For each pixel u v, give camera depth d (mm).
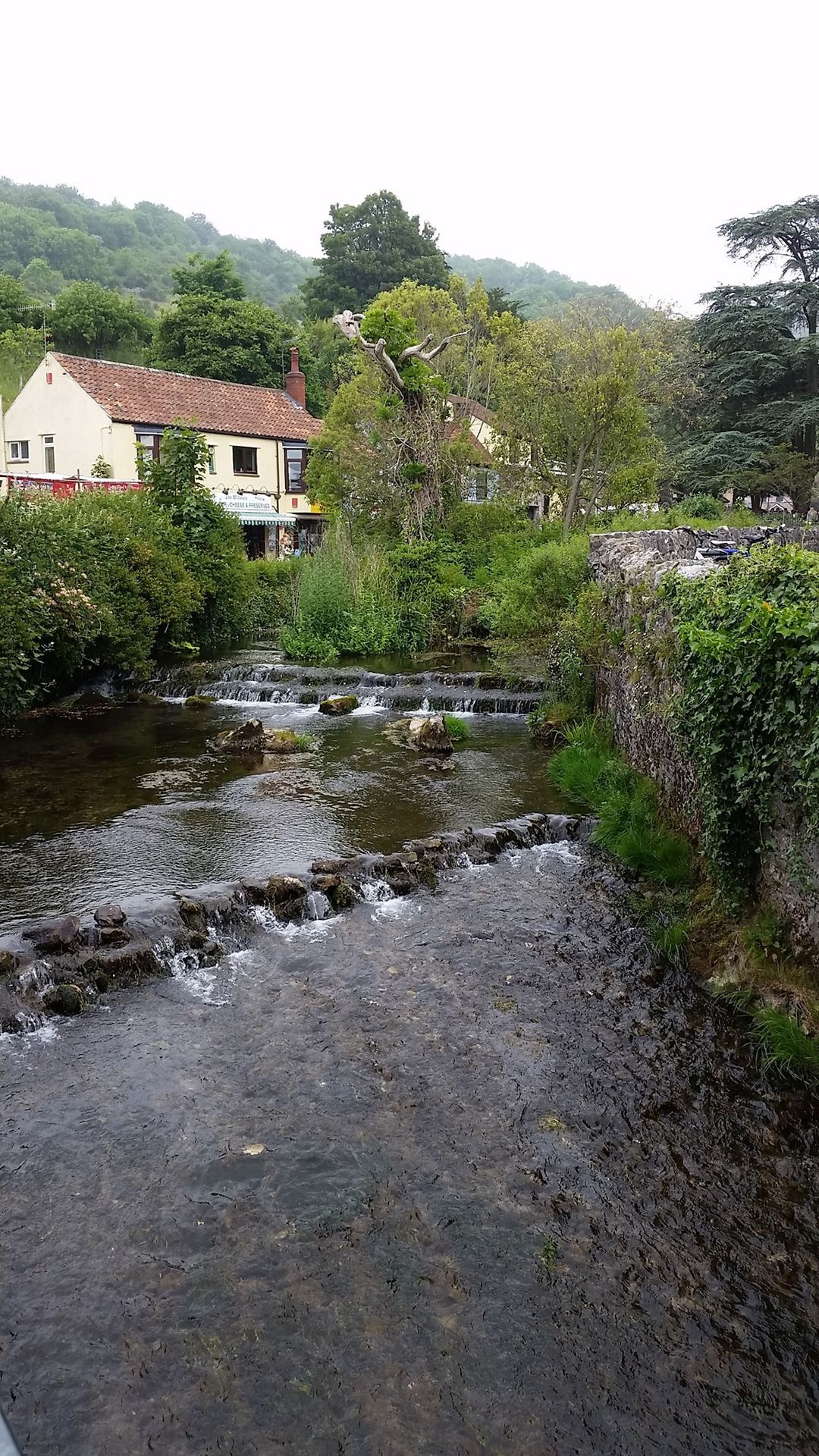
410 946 7031
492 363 29000
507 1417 3439
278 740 12773
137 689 17109
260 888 7465
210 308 44250
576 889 8055
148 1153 4785
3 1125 4969
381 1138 4926
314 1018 6051
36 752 12492
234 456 34281
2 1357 3646
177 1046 5727
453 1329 3801
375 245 54438
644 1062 5594
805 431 36500
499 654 17906
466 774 11523
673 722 7797
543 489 25938
